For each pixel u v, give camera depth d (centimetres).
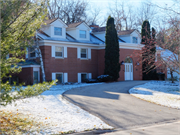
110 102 1412
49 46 2556
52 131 795
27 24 871
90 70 2917
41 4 886
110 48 2752
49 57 2552
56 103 1305
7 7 809
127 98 1582
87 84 2431
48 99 1421
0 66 760
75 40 2870
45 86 855
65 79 2677
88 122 947
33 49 2586
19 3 834
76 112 1117
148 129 869
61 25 2753
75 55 2783
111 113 1130
